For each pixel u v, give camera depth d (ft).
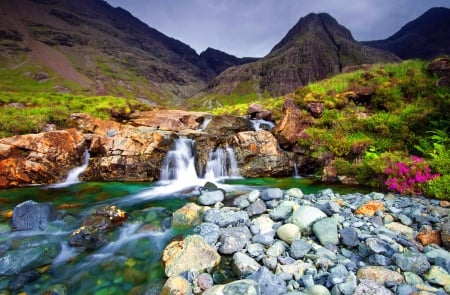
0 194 34.58
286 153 48.11
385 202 26.53
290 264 16.51
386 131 40.52
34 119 54.29
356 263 16.46
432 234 18.58
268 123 64.95
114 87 559.79
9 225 23.67
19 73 448.65
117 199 32.86
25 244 20.15
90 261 18.71
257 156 46.75
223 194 31.50
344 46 515.09
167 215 26.76
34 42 615.98
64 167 42.45
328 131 46.42
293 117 51.96
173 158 47.29
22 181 38.83
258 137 48.65
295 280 15.12
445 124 36.99
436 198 27.25
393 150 37.88
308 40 513.04
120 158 44.11
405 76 56.13
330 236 19.15
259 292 13.51
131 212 27.58
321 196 29.86
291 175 46.83
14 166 38.52
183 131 61.67
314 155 43.65
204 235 20.65
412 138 37.42
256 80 458.91
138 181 43.52
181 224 24.07
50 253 19.26
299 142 47.55
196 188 38.32
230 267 17.24
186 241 18.65
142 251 19.97
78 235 21.02
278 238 20.35
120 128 59.93
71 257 19.16
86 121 58.08
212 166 47.39
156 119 71.46
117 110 75.20
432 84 47.85
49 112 61.05
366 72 66.18
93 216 24.08
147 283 16.19
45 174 40.27
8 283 16.19
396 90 49.96
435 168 29.63
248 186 38.27
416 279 14.24
